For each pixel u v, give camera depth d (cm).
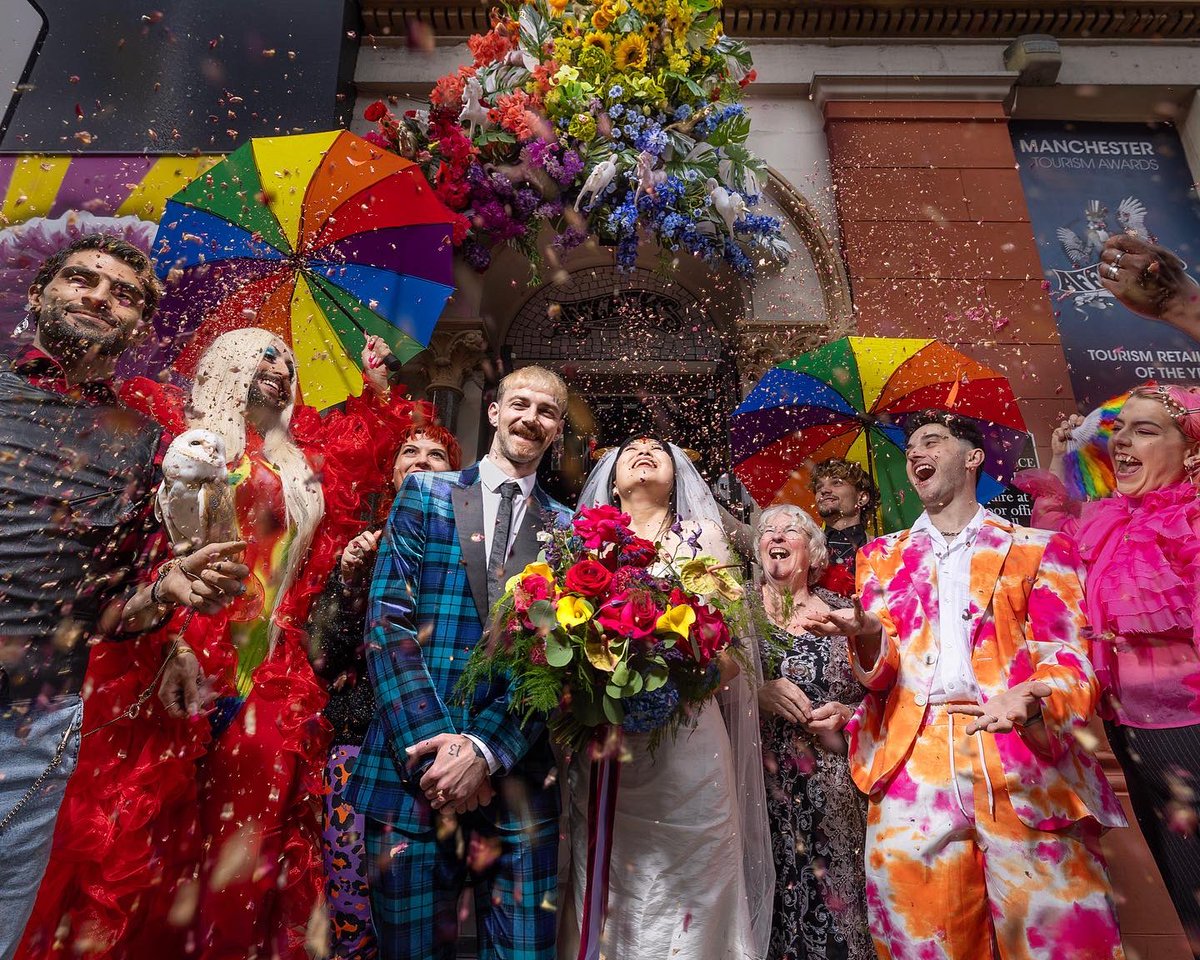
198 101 440
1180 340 430
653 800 172
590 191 379
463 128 399
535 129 388
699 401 455
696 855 170
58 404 163
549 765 178
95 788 164
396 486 260
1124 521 240
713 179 396
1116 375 424
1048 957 162
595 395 460
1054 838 172
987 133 473
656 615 164
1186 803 205
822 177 467
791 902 191
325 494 230
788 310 424
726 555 204
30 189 417
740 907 174
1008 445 307
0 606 143
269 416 218
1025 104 495
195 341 276
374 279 302
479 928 165
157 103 439
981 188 457
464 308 415
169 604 156
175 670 179
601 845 168
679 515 216
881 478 318
